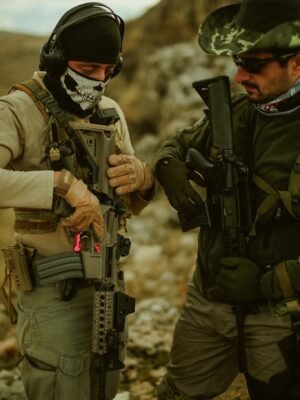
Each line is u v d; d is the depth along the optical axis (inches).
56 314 101.6
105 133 101.9
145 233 343.9
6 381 152.6
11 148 96.7
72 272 99.5
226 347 108.7
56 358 101.3
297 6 92.3
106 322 99.6
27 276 101.4
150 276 279.3
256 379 104.3
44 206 96.6
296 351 99.7
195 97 403.9
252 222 98.7
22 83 100.8
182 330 110.6
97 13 96.5
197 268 108.4
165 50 442.0
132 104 453.1
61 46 97.2
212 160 102.3
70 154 99.0
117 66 104.3
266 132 97.3
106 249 102.0
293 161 95.0
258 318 101.3
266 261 98.2
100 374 100.6
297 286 94.5
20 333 105.2
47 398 102.2
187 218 105.3
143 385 163.0
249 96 95.7
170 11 490.0
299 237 97.2
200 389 112.0
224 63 410.3
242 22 94.0
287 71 92.3
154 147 420.5
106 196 102.7
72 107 100.5
